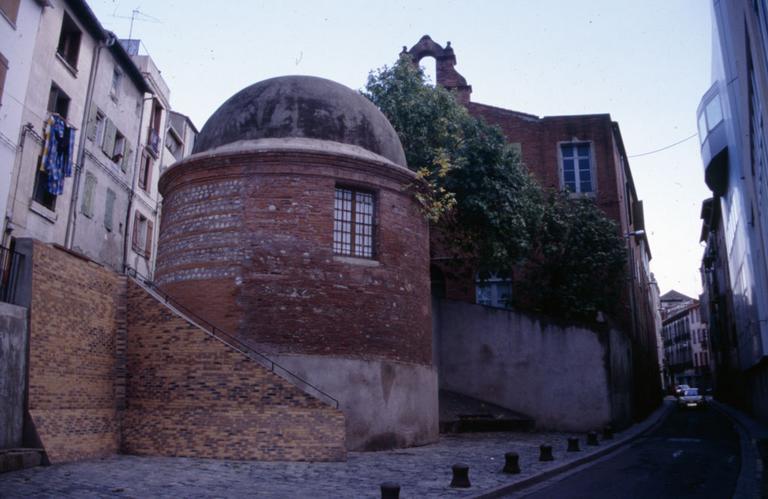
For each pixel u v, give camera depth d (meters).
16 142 18.22
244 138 16.11
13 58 18.08
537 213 23.52
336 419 12.37
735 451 15.98
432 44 33.47
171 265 15.76
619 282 25.91
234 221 15.05
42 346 11.12
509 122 31.19
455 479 9.48
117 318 13.45
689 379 94.44
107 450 12.14
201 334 12.88
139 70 27.30
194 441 12.16
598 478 11.23
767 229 21.02
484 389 22.83
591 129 30.38
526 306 25.98
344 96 17.03
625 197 34.31
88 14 22.55
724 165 34.16
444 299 24.08
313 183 15.23
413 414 15.63
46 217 20.39
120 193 26.41
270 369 13.69
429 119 21.94
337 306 14.73
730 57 24.20
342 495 8.55
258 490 8.82
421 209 17.20
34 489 8.30
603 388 21.55
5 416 10.13
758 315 27.59
